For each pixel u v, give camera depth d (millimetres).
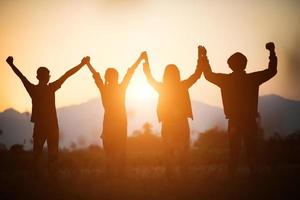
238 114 10484
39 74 11531
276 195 8414
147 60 11742
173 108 10922
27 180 11094
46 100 11438
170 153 10898
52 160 11422
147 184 10227
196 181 10469
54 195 9109
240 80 10539
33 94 11477
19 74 11664
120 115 11734
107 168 11766
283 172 11289
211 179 10656
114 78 11797
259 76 10570
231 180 10148
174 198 8484
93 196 8883
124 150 11805
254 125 10516
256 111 10594
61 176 12484
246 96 10516
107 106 11758
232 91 10555
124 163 11820
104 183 10734
